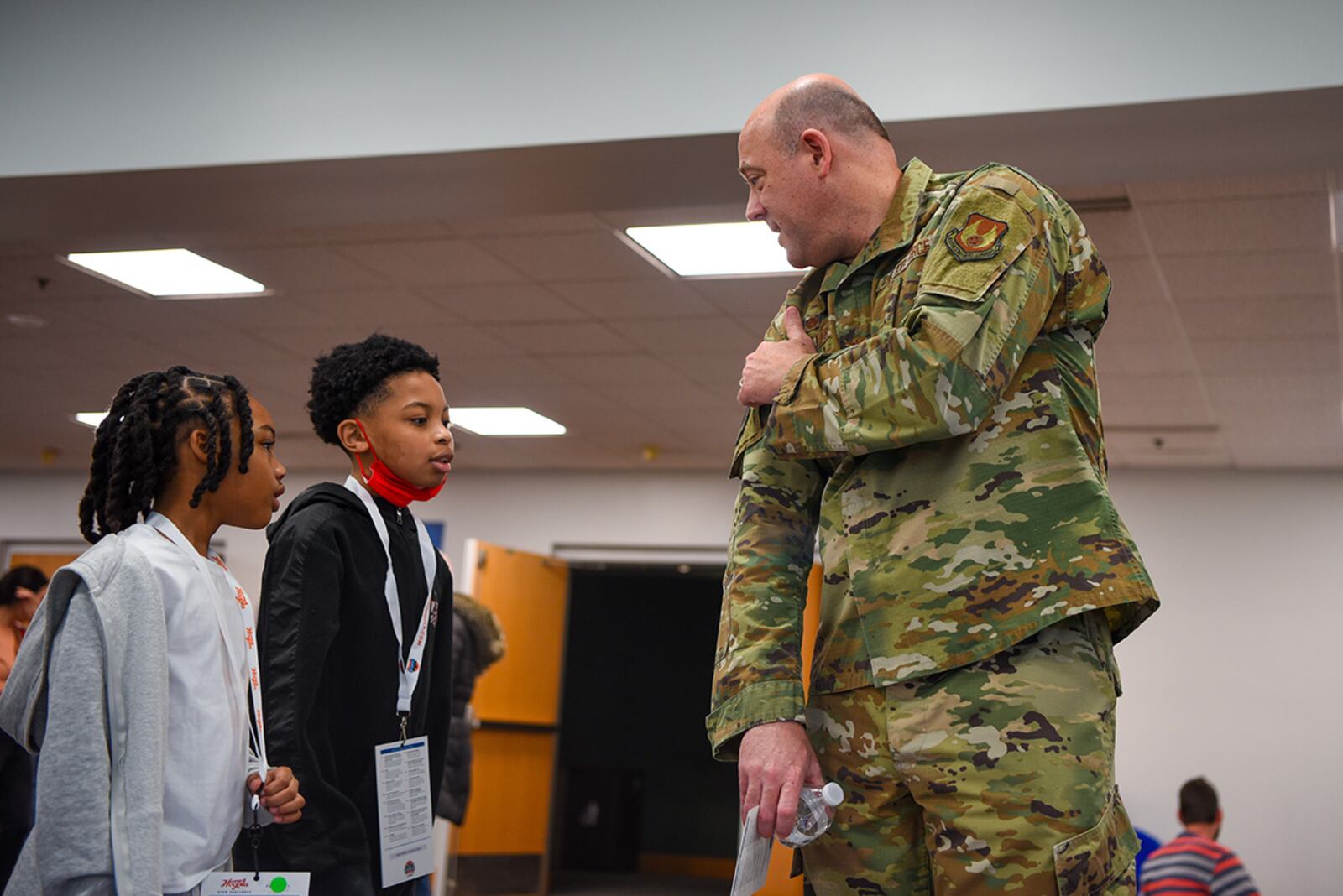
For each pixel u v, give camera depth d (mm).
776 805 1226
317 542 2043
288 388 8109
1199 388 6941
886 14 3480
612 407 8227
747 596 1371
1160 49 3260
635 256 5594
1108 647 1273
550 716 9492
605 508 9977
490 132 3721
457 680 4820
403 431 2221
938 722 1230
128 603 1553
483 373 7613
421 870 2078
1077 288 1329
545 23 3750
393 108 3818
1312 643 8250
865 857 1292
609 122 3631
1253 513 8516
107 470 1743
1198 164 3662
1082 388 1332
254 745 1794
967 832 1199
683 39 3627
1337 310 5668
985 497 1260
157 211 4348
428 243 5539
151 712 1522
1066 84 3303
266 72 3945
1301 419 7340
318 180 4023
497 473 10273
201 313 6652
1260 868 8016
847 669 1305
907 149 3594
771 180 1426
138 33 4066
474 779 8664
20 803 2922
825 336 1431
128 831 1467
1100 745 1209
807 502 1440
